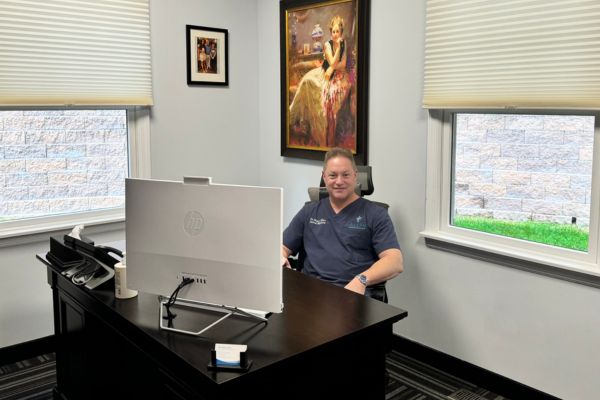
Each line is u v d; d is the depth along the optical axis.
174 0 3.36
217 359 1.38
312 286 2.01
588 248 2.28
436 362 2.88
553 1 2.19
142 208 1.67
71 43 2.97
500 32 2.38
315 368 1.54
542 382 2.44
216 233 1.57
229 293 1.58
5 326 2.93
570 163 2.35
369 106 3.07
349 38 3.09
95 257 2.02
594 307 2.24
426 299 2.89
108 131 3.28
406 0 2.80
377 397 1.73
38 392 2.63
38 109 2.97
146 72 3.27
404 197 2.94
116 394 1.93
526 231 2.53
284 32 3.52
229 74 3.67
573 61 2.15
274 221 1.49
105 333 1.94
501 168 2.60
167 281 1.67
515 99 2.36
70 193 3.17
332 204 2.51
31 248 2.98
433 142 2.75
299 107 3.48
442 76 2.63
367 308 1.79
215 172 3.69
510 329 2.54
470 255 2.65
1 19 2.74
